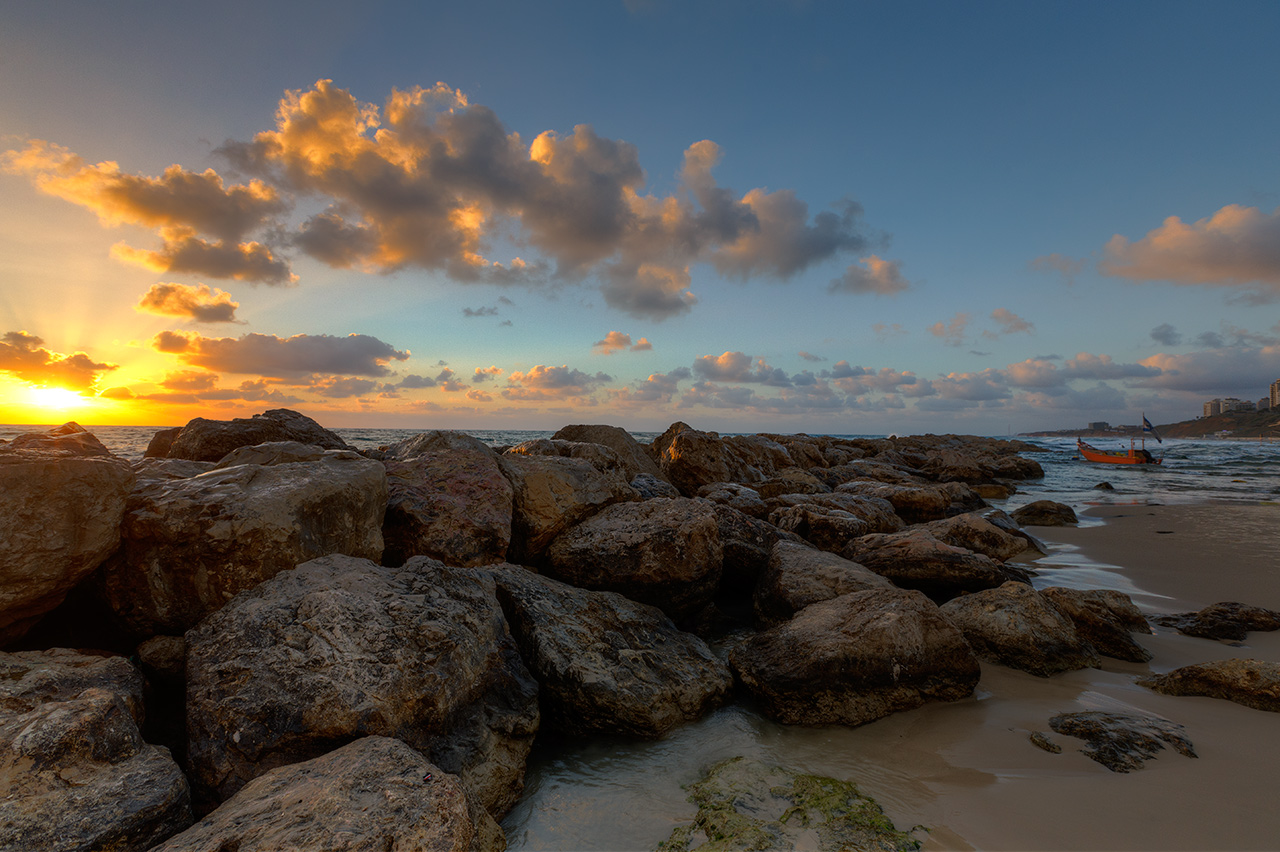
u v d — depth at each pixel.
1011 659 7.50
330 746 4.14
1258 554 13.71
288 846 2.94
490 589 6.33
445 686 4.59
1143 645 8.25
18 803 3.12
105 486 4.89
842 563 9.16
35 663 4.31
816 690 6.09
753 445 23.62
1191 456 58.47
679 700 6.11
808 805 4.51
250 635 4.60
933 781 4.94
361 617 4.77
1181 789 4.73
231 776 3.98
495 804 4.58
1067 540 15.70
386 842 3.03
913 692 6.37
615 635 6.63
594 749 5.68
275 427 11.23
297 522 5.56
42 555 4.47
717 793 4.71
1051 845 4.08
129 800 3.34
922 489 17.45
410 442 9.55
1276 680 6.17
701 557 8.30
